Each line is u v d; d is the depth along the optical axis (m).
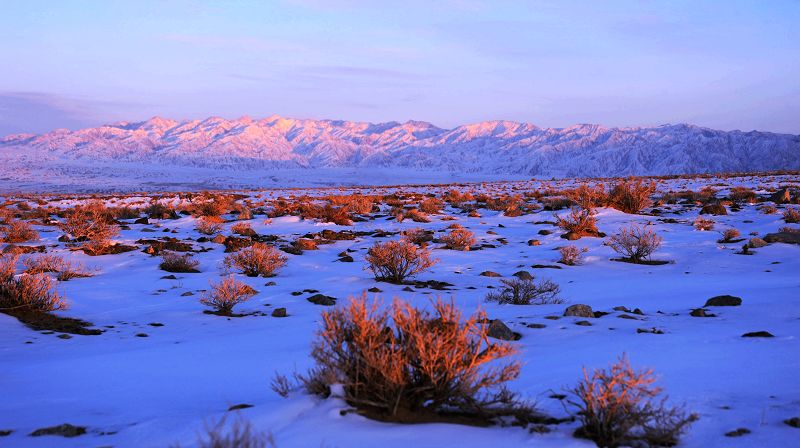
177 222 37.69
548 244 26.06
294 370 8.06
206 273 20.08
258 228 34.56
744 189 50.31
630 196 38.16
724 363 7.46
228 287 14.77
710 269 19.38
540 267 20.42
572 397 6.17
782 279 16.72
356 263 21.84
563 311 12.45
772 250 22.06
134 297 16.22
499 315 12.10
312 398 5.80
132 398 7.08
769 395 6.10
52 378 8.19
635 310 12.22
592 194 40.12
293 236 30.41
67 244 27.00
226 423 5.40
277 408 5.62
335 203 50.47
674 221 32.53
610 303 13.80
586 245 25.11
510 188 80.75
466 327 5.86
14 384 7.85
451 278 18.72
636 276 18.45
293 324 12.19
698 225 29.45
